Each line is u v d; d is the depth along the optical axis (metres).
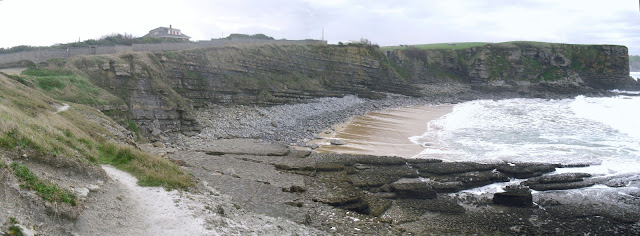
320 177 25.53
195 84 50.69
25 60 41.47
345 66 79.25
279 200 18.38
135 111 38.31
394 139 40.84
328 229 16.66
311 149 36.12
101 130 25.03
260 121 47.94
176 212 12.37
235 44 66.31
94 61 40.34
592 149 35.38
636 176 27.83
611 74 103.81
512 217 21.19
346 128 47.53
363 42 91.31
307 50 74.75
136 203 12.78
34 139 12.35
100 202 11.56
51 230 8.92
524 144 37.56
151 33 103.38
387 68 88.38
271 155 30.25
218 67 55.31
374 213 20.66
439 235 18.33
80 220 9.91
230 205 15.46
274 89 62.00
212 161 26.78
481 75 100.62
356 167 28.25
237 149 31.62
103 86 38.84
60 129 18.14
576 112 59.41
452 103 76.25
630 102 73.19
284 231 13.80
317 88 70.31
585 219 21.16
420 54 105.69
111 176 14.68
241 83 57.38
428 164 29.23
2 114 14.18
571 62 105.44
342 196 21.33
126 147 18.27
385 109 65.69
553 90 94.00
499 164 29.31
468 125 49.00
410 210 21.67
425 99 79.81
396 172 27.31
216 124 44.50
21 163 10.98
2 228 7.85
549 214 21.77
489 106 70.50
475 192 25.23
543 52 104.00
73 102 32.66
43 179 10.39
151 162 17.41
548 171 28.67
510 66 102.25
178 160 25.33
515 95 90.69
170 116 40.09
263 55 65.06
